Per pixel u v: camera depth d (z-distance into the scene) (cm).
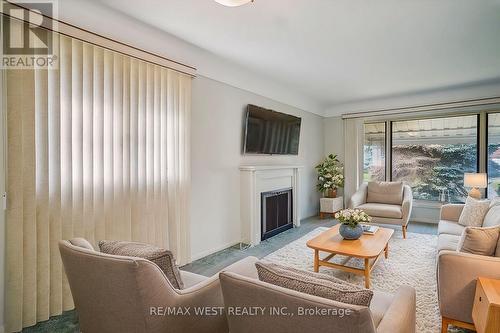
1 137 176
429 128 509
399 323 107
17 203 183
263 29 254
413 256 317
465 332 182
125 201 239
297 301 84
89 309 130
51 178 197
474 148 469
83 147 211
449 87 455
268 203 407
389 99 532
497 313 135
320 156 604
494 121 450
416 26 247
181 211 290
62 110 201
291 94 486
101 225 223
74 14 207
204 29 254
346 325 78
